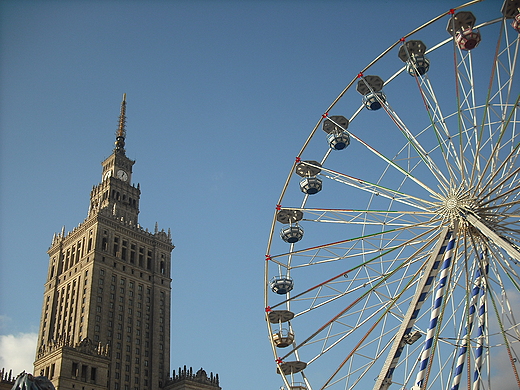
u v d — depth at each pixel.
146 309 162.12
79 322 148.50
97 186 188.50
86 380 126.50
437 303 45.78
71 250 168.75
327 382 49.28
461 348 48.94
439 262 47.38
